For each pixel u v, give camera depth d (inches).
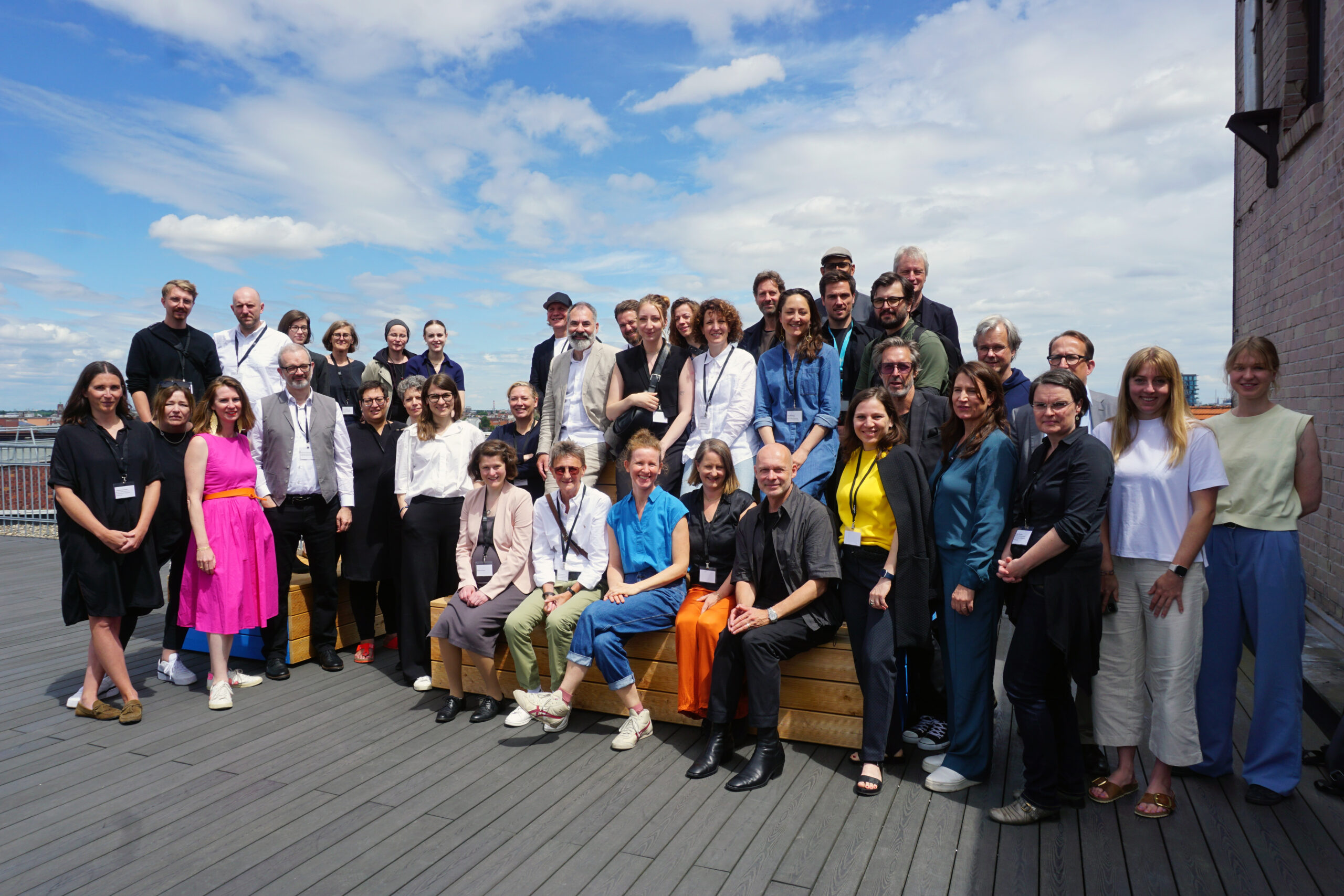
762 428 168.9
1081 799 117.3
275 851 108.4
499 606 163.9
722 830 112.7
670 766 135.9
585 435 205.8
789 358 167.6
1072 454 111.8
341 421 199.6
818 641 139.0
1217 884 96.9
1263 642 118.9
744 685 144.1
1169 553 113.9
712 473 151.1
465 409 229.6
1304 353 199.0
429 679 180.1
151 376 214.4
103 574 156.1
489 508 171.6
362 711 165.9
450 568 189.6
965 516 123.6
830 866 102.7
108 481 156.8
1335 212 176.7
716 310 174.2
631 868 102.7
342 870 103.0
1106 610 118.8
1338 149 174.7
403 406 267.7
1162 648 113.9
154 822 117.1
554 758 139.6
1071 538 108.0
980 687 123.4
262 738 150.9
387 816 118.4
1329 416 183.2
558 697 147.3
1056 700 116.7
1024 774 123.5
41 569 326.6
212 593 168.4
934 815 116.7
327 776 132.8
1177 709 113.0
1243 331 270.5
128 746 146.9
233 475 172.9
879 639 127.3
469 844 109.5
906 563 124.9
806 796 123.5
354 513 198.4
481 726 157.2
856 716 141.1
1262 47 234.4
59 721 160.6
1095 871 100.5
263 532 178.9
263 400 192.9
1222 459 123.1
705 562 154.1
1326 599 192.2
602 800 122.6
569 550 164.9
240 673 187.8
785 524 136.4
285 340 236.7
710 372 176.7
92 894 98.4
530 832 112.6
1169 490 114.0
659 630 154.9
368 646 204.2
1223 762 124.6
